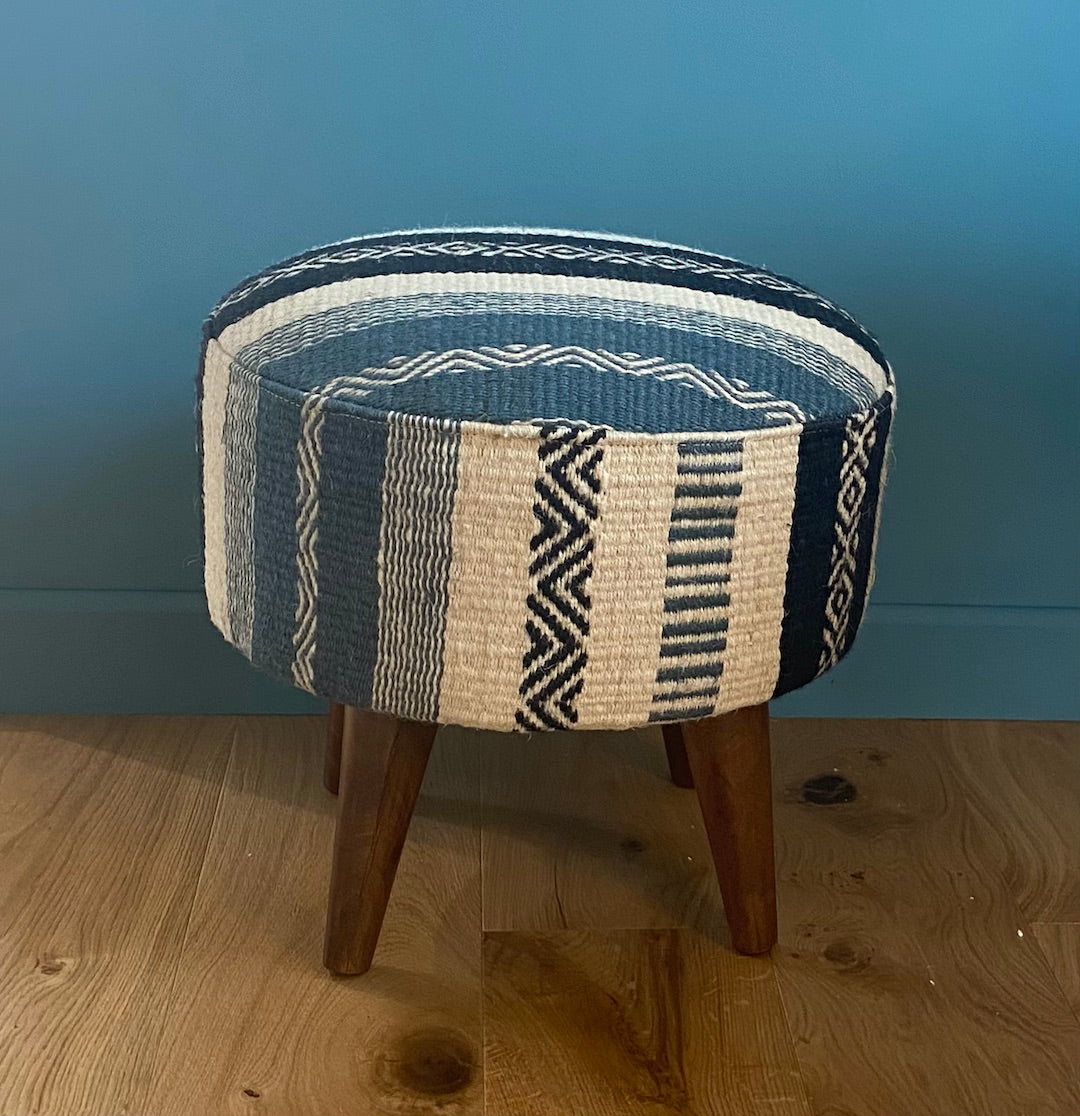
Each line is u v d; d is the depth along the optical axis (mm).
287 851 1016
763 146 1065
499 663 753
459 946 932
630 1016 881
